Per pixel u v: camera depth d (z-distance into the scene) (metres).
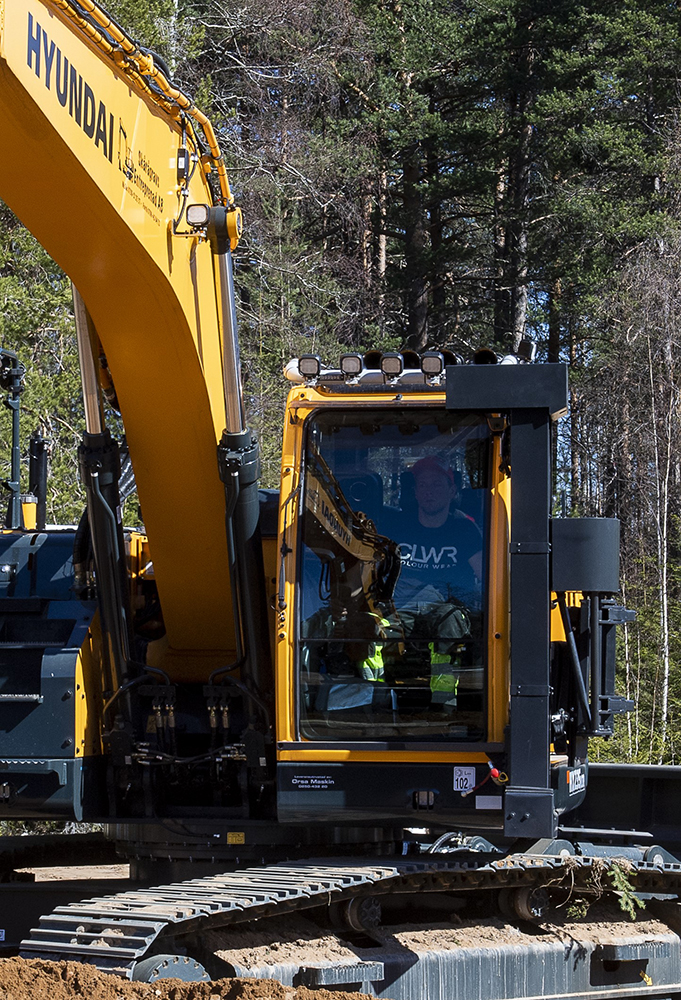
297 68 48.06
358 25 49.69
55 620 10.66
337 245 53.25
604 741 26.84
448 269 55.44
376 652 9.66
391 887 9.43
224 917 8.32
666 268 41.41
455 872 9.58
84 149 7.49
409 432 9.85
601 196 51.06
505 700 9.42
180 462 9.88
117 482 10.12
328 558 9.78
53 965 7.47
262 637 10.20
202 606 10.67
